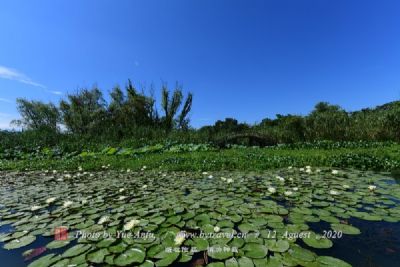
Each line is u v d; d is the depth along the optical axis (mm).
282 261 1500
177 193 3170
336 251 1655
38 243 1927
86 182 4117
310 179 3816
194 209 2506
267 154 6500
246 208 2484
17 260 1689
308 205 2564
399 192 2953
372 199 2719
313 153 6320
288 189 3215
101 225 2154
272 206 2520
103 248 1742
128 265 1529
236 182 3752
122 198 2947
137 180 4137
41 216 2480
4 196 3350
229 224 2090
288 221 2152
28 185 4070
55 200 3059
